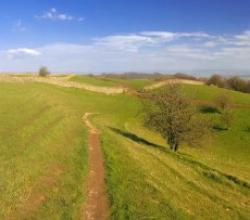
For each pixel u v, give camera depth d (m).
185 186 30.64
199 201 26.83
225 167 48.59
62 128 42.00
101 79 158.75
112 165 30.23
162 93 52.78
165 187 27.50
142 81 158.50
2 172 23.89
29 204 20.48
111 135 45.44
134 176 28.23
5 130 37.72
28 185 22.84
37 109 54.19
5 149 29.67
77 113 67.62
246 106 115.94
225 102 110.06
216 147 76.31
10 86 79.12
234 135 87.31
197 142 51.31
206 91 136.38
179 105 51.94
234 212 26.31
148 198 23.81
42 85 101.94
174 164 39.25
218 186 33.59
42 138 34.19
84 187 24.45
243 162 66.12
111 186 25.17
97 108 92.44
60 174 26.41
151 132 74.19
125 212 21.31
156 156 39.94
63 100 84.31
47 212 19.84
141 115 93.56
